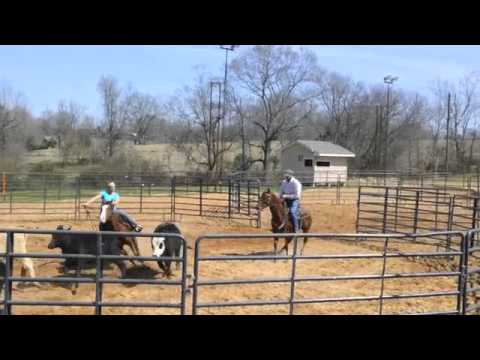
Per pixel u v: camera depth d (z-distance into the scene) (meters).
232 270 10.61
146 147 63.06
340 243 14.82
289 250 13.54
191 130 50.88
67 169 45.50
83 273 9.87
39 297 8.06
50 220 18.59
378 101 63.47
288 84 50.66
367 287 9.38
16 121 49.62
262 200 11.96
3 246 8.35
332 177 42.44
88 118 56.25
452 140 68.94
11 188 23.42
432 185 33.75
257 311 7.70
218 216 19.84
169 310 7.66
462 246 7.25
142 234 6.28
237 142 55.31
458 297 7.35
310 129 65.12
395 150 63.97
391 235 6.90
